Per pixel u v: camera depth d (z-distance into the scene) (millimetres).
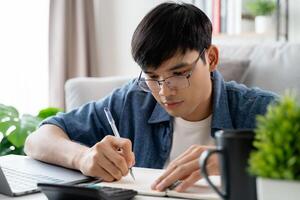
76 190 758
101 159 1018
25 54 2945
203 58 1139
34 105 2988
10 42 2877
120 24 3352
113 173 1004
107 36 3389
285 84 1943
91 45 3256
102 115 1392
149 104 1393
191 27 1083
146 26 1065
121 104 1414
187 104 1125
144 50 1044
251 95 1336
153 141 1366
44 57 3025
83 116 1379
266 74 1994
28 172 1083
